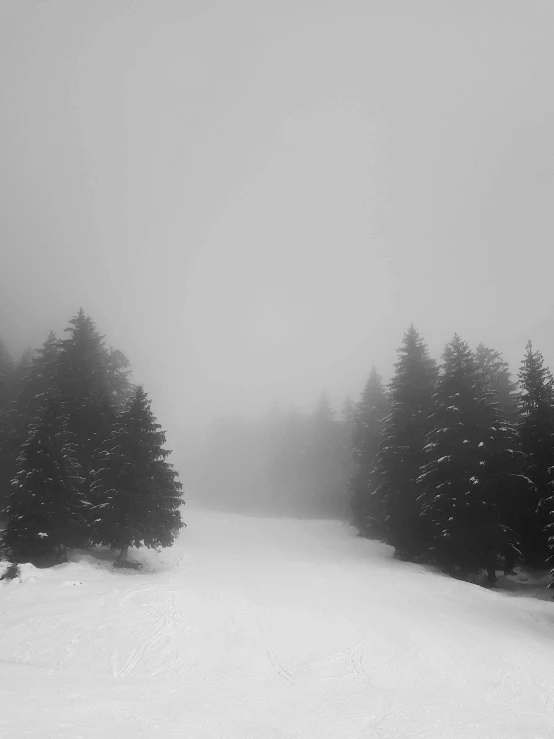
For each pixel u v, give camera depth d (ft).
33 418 92.48
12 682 34.22
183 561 82.43
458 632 52.13
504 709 33.76
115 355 107.96
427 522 89.56
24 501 69.56
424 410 98.12
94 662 41.34
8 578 61.26
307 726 28.66
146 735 24.88
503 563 87.61
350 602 61.82
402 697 35.42
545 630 56.39
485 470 81.10
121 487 73.97
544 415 85.30
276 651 45.19
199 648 44.65
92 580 63.62
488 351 110.73
